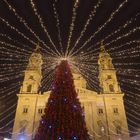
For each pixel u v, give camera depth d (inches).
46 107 452.8
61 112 434.6
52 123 423.5
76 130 418.3
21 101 1756.9
